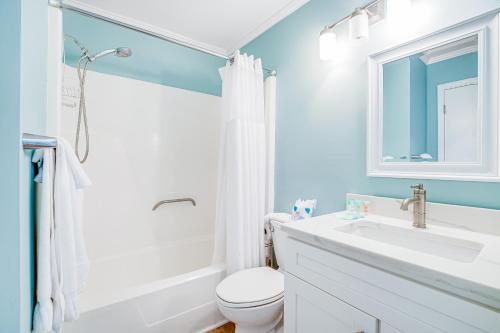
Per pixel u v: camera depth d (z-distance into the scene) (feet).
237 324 4.09
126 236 6.53
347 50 4.62
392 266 2.27
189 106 7.55
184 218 7.53
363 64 4.35
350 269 2.59
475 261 2.14
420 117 3.65
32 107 2.38
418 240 3.18
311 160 5.34
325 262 2.85
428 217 3.45
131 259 6.40
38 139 2.08
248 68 5.58
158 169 7.04
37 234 2.42
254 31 6.97
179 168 7.41
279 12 6.08
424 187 3.59
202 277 4.92
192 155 7.65
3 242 1.82
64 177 2.63
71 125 5.67
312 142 5.32
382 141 4.09
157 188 7.03
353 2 4.53
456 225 3.21
